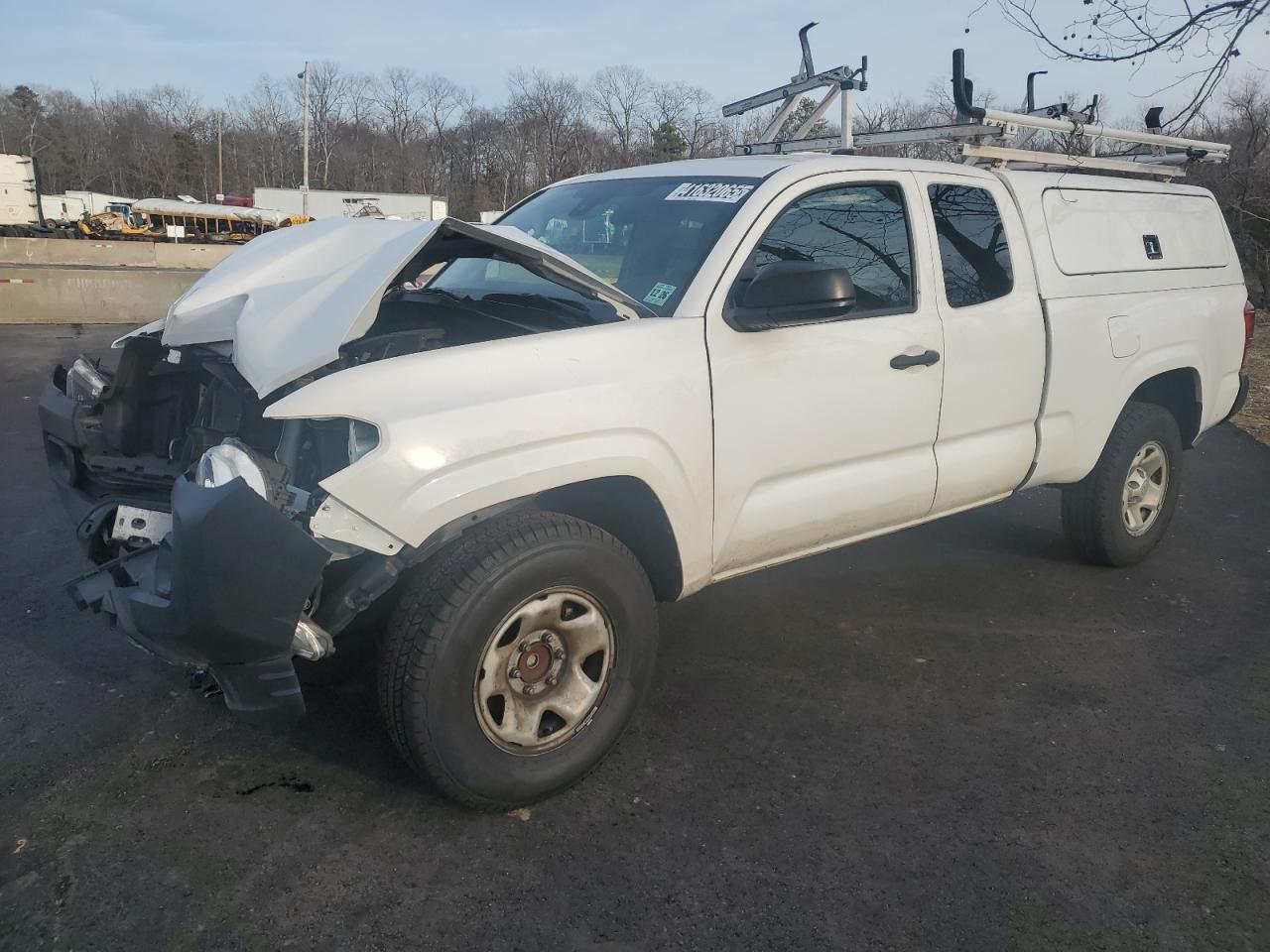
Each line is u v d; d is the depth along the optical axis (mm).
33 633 4129
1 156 35969
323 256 3338
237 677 2660
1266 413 9852
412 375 2770
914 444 3945
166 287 17109
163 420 3598
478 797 2891
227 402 3316
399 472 2658
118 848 2797
